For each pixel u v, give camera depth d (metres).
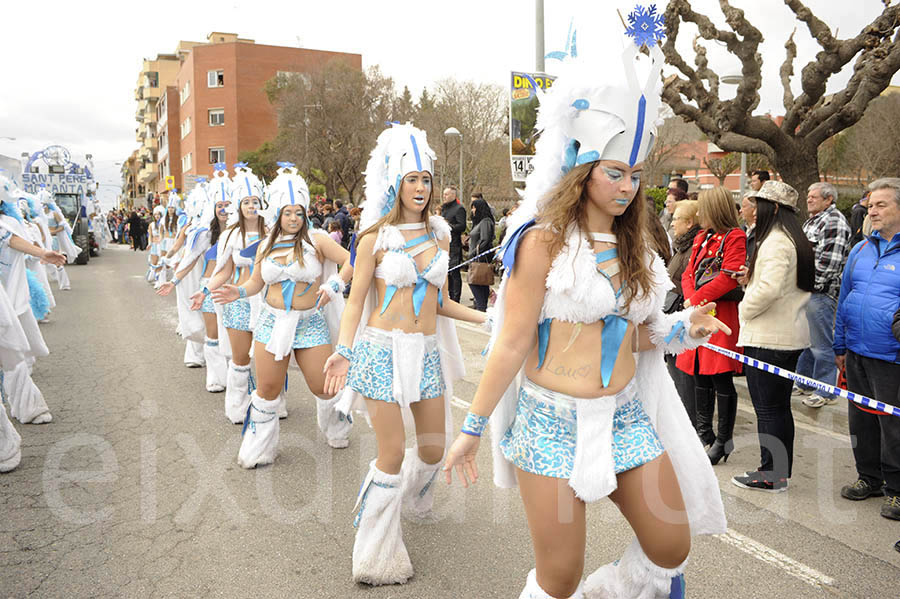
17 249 5.44
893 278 4.10
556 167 2.41
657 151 26.70
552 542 2.37
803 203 8.62
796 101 8.63
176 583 3.43
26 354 5.81
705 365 4.95
